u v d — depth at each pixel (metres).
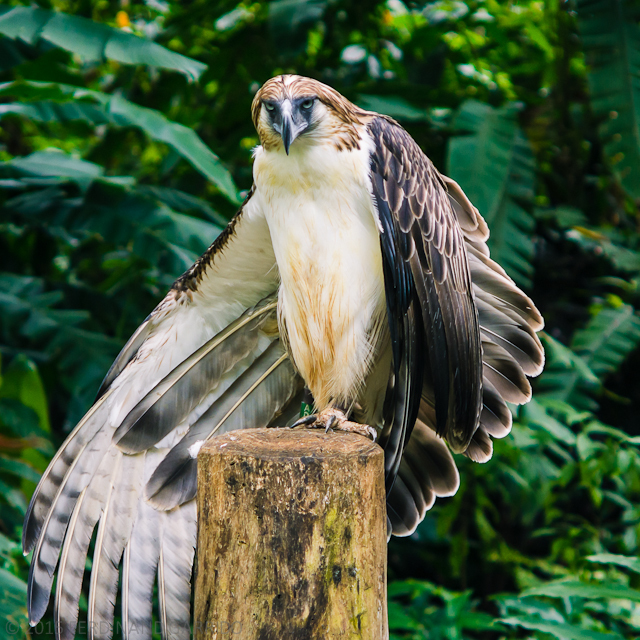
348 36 12.23
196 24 12.22
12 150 12.93
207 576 4.02
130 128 11.62
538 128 11.84
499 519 10.88
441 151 11.45
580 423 9.96
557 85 11.59
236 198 8.06
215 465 4.04
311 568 3.89
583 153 11.83
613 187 11.71
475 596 11.00
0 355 9.64
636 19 9.84
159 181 11.79
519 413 9.31
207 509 4.06
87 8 12.51
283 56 10.20
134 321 10.36
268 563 3.90
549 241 12.17
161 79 12.30
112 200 9.21
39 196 9.55
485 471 9.38
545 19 11.52
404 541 11.19
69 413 9.25
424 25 12.29
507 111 10.35
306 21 10.06
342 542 3.92
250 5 12.23
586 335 10.19
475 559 11.04
